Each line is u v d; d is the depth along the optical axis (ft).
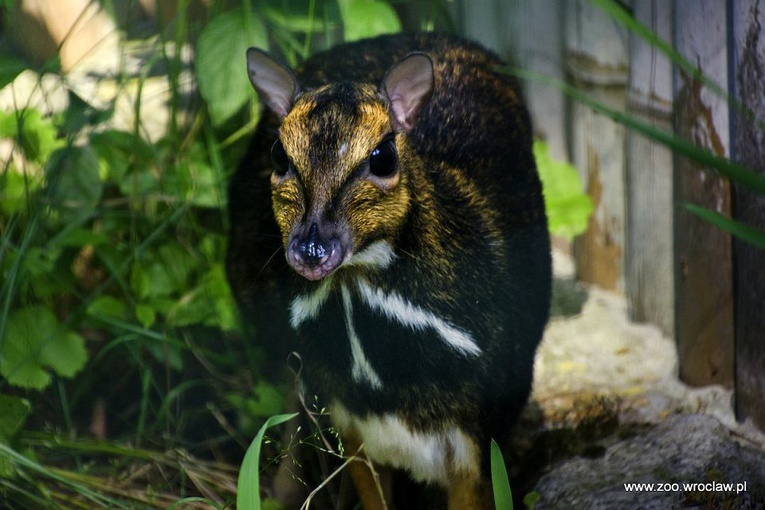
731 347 17.69
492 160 15.83
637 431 17.52
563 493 16.51
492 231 14.80
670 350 19.31
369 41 17.88
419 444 14.42
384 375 13.92
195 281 19.77
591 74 20.34
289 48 20.90
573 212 20.04
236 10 18.51
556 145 21.80
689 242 17.95
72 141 18.47
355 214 12.82
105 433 19.03
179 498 16.93
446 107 15.98
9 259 18.60
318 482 17.25
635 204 19.71
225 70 18.35
